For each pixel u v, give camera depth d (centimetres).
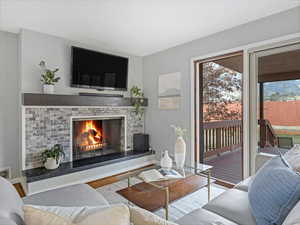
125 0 209
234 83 469
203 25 269
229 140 473
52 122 301
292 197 105
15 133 297
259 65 256
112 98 355
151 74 405
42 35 295
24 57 279
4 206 83
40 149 290
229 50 279
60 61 314
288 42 226
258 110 259
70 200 145
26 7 222
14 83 296
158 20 256
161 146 384
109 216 70
